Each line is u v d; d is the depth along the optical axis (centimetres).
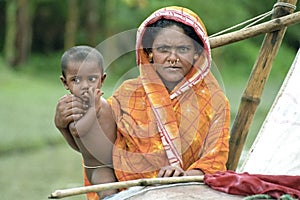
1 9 4869
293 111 661
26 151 2097
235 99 3147
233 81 3975
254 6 4284
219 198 534
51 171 1803
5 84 3578
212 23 4091
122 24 4391
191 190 552
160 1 3981
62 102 603
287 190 534
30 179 1678
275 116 670
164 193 549
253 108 742
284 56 3903
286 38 3994
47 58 4725
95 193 642
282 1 743
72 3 4512
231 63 4341
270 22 706
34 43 4875
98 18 4712
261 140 666
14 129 2333
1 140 2144
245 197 530
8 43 4381
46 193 1530
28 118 2556
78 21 4834
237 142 748
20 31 4362
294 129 650
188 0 4034
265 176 559
